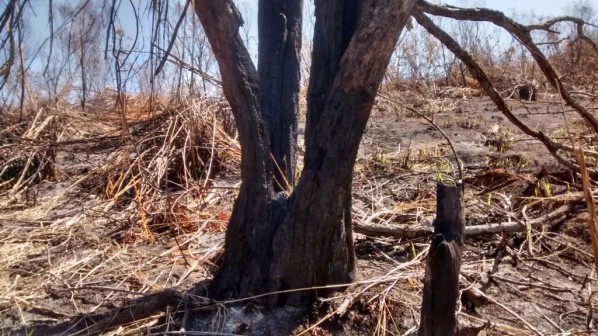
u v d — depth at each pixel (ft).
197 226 13.60
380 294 9.30
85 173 18.48
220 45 8.73
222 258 10.51
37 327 9.39
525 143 20.36
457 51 11.48
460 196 6.64
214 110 19.39
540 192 14.46
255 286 9.04
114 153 19.53
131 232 13.21
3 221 14.49
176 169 17.69
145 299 9.59
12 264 11.75
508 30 11.57
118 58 7.25
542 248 12.14
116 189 16.48
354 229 11.77
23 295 10.44
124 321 9.12
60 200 16.43
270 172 9.06
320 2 8.63
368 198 14.57
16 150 18.69
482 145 20.53
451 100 31.58
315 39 8.75
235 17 8.67
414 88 34.73
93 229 13.75
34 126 19.62
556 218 12.83
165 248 12.55
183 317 8.91
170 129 18.29
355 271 9.52
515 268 11.27
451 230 6.56
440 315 6.57
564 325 9.41
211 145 18.20
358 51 7.91
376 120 26.50
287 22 9.45
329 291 9.16
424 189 15.30
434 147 20.18
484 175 16.05
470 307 9.70
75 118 21.58
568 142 19.17
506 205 13.51
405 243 11.85
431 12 11.08
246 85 8.82
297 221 8.64
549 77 12.42
